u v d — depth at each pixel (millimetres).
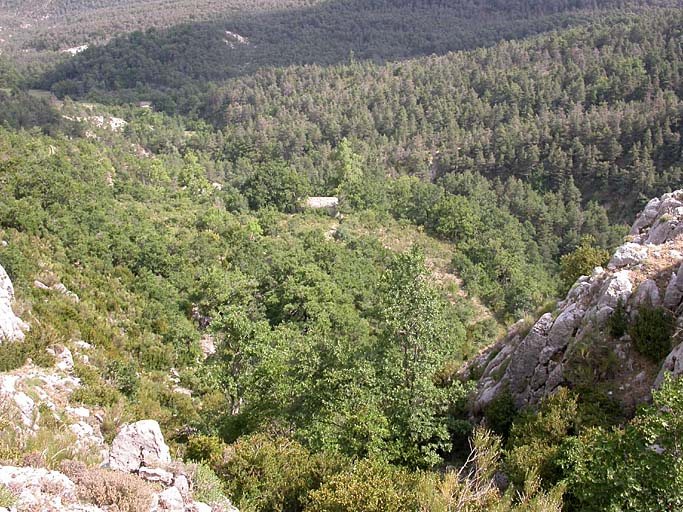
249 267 54062
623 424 15805
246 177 116375
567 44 157750
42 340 21781
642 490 10109
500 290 61844
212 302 43469
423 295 19219
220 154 146500
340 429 17422
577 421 15906
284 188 91125
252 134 146875
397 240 74688
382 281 20953
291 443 16312
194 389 29891
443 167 122938
